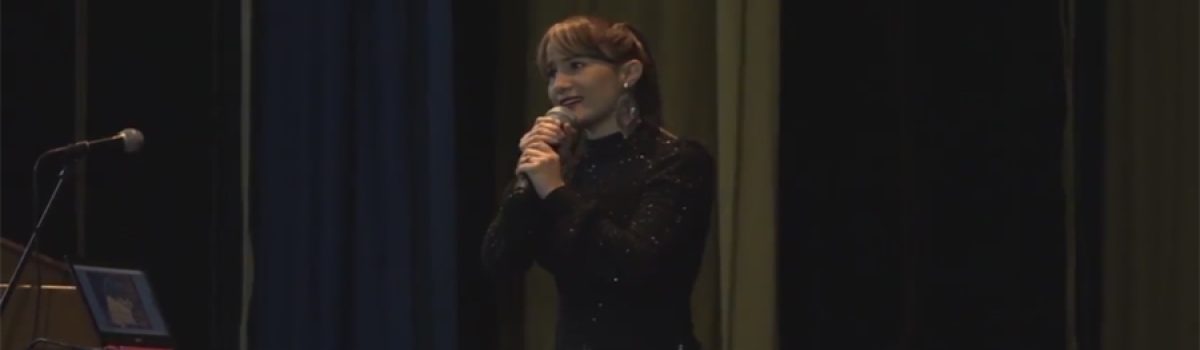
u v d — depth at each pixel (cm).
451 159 1391
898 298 1331
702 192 850
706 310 1354
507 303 1391
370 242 1408
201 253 1470
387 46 1406
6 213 1477
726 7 1353
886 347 1330
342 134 1416
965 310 1326
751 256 1344
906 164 1329
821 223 1339
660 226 827
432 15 1397
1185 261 1300
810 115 1343
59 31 1490
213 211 1466
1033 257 1320
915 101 1331
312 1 1428
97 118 1480
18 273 1041
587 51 866
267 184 1430
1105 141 1309
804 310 1339
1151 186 1304
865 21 1339
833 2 1344
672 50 1369
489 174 1395
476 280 1395
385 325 1401
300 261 1419
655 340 829
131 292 1101
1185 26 1305
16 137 1484
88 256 1473
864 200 1336
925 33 1334
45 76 1487
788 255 1341
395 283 1400
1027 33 1323
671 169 846
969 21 1329
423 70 1404
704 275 1354
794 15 1348
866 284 1335
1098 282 1307
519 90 1395
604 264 824
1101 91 1310
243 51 1455
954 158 1329
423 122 1401
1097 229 1308
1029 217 1320
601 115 867
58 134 1484
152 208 1479
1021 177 1321
